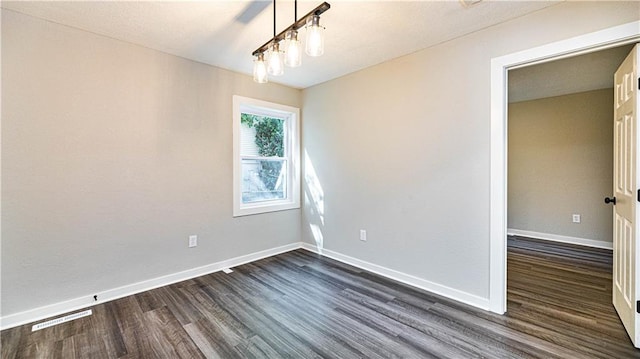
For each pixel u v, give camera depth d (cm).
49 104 224
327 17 216
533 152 471
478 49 236
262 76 201
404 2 197
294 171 406
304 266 338
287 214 397
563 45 197
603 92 411
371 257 323
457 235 251
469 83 241
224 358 177
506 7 202
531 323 212
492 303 230
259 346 188
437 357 176
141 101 269
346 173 347
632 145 187
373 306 241
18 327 210
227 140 331
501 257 226
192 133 303
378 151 312
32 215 219
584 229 428
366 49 272
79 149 238
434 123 264
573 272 316
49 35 223
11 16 209
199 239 311
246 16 217
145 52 271
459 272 251
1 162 207
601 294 260
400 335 199
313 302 249
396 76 293
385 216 308
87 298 243
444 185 259
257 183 377
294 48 173
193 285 284
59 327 210
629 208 193
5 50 207
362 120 327
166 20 223
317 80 367
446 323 214
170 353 182
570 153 439
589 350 180
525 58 212
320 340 194
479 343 189
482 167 235
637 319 181
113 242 256
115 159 256
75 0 196
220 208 327
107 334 202
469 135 242
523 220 483
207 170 315
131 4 201
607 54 282
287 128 408
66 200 233
